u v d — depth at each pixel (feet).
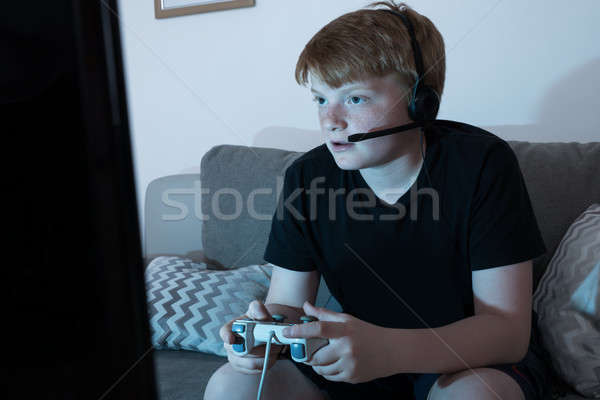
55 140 0.64
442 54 2.19
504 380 1.74
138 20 4.83
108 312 0.68
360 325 1.75
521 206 2.05
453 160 2.17
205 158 3.94
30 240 0.66
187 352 3.12
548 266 2.83
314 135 4.34
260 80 4.46
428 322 2.31
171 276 3.43
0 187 0.65
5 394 0.68
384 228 2.27
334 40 1.95
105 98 0.64
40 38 0.63
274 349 1.94
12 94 0.63
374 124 2.00
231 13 4.46
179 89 4.79
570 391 2.36
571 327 2.36
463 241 2.11
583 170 3.04
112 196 0.66
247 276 3.38
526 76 3.66
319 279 2.62
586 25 3.45
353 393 2.22
